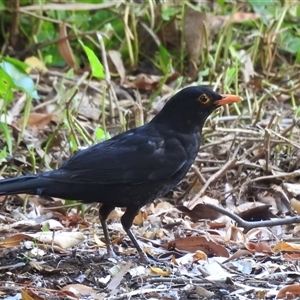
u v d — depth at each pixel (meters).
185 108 9.49
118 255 9.17
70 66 15.45
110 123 13.69
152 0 16.27
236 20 15.79
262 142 12.48
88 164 8.88
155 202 11.66
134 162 9.02
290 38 16.59
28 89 11.83
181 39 16.00
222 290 7.79
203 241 9.11
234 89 14.89
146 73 16.23
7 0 16.09
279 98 14.64
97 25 16.48
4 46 15.99
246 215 10.65
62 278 8.27
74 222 10.63
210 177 11.78
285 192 11.36
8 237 9.45
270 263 8.65
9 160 12.17
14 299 7.58
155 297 7.64
